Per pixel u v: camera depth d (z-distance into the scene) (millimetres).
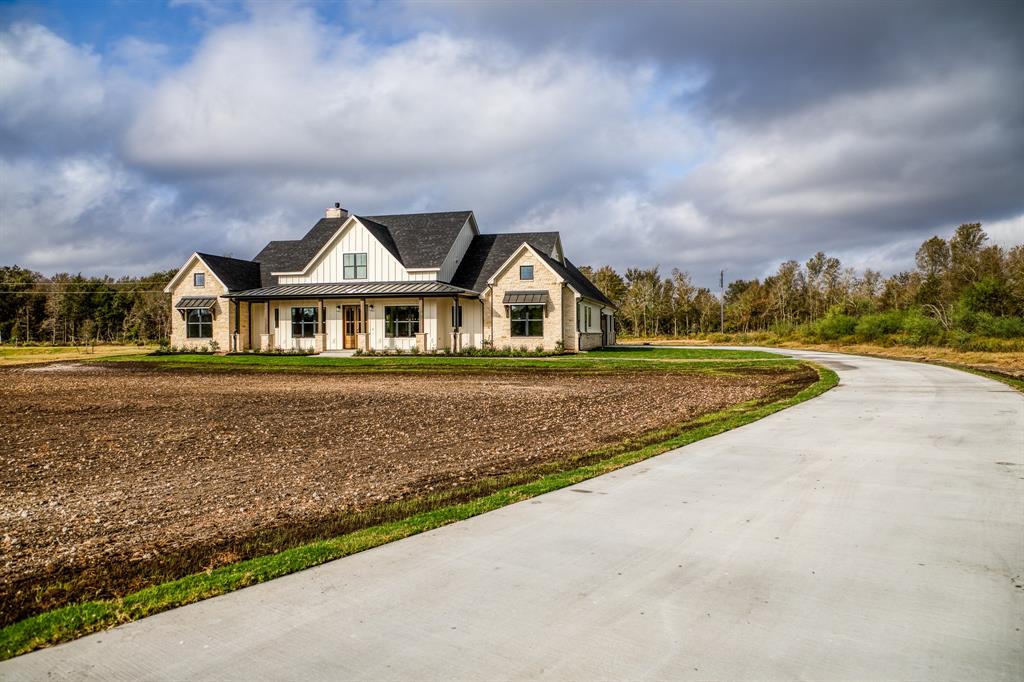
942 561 4402
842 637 3381
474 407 14750
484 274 38750
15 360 37500
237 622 3725
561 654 3258
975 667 3066
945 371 19531
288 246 43969
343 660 3250
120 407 15414
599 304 42594
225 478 8008
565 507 5883
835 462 7520
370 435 11117
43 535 5801
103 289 76250
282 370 28141
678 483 6680
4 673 3201
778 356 30125
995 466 7152
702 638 3395
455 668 3145
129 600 4090
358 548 4922
